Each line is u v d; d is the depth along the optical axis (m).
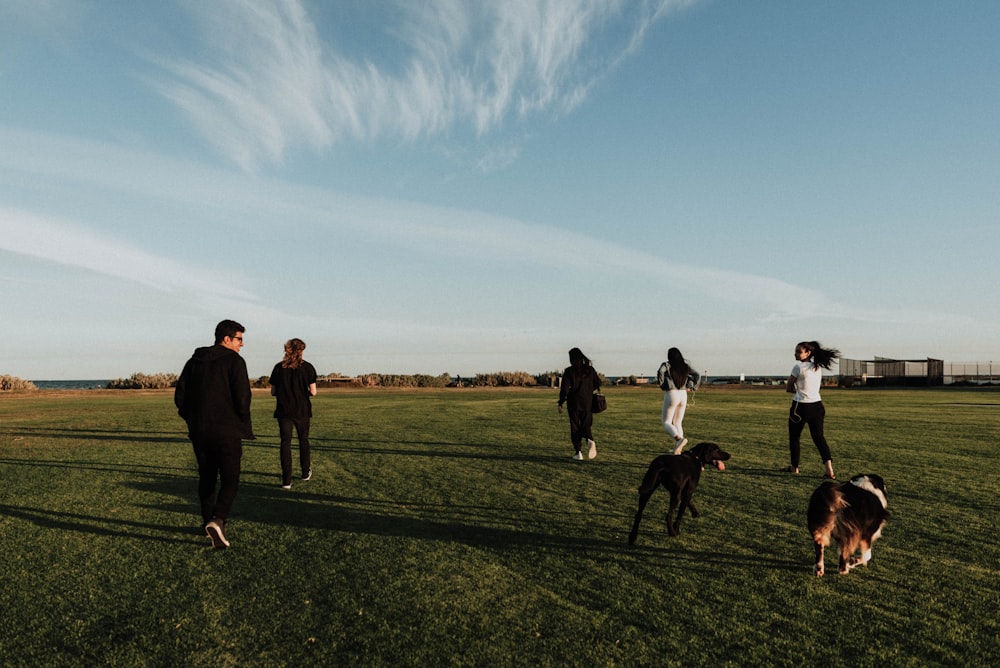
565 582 4.67
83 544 5.66
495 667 3.37
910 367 52.56
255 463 10.39
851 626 3.88
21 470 9.75
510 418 18.91
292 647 3.63
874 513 4.82
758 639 3.71
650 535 5.94
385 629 3.85
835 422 16.95
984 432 14.44
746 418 18.72
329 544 5.63
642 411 21.62
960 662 3.42
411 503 7.28
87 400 32.91
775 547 5.54
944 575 4.80
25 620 4.02
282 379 8.29
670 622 3.95
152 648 3.63
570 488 8.13
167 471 9.62
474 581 4.68
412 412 21.61
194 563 5.12
